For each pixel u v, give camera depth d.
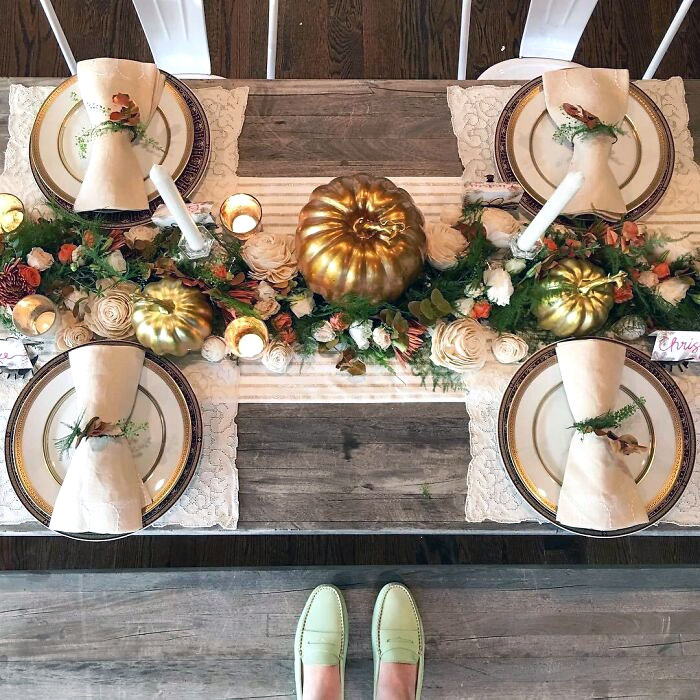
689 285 0.94
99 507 0.87
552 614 1.23
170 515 0.94
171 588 1.24
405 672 1.17
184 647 1.22
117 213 0.99
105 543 1.66
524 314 0.98
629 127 1.04
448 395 0.98
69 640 1.21
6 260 0.94
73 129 1.04
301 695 1.18
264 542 1.66
